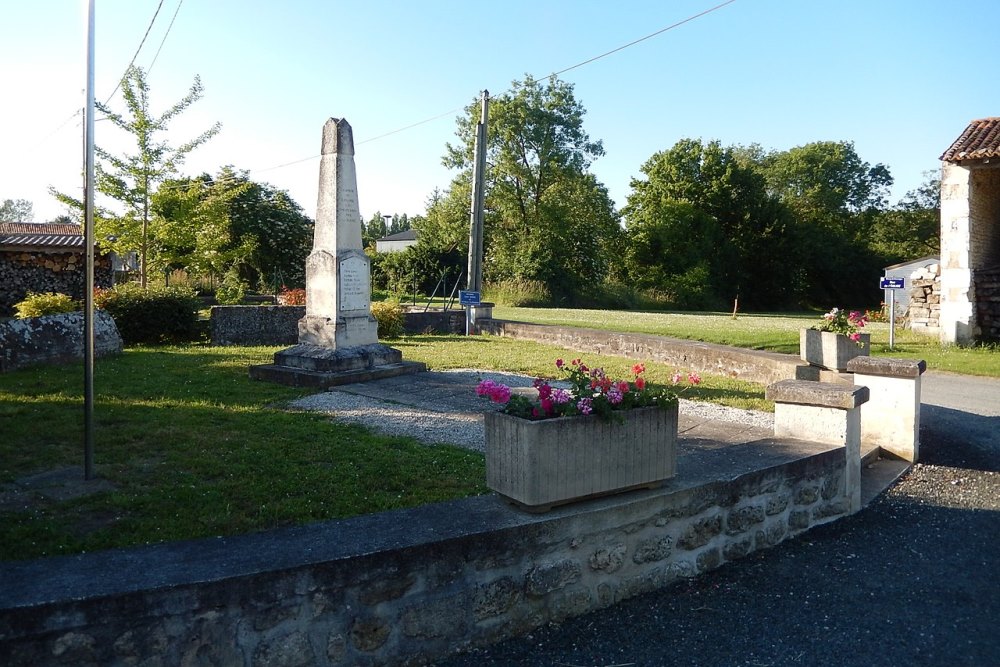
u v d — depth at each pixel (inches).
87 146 188.4
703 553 175.8
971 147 661.3
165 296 618.2
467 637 135.6
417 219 2044.8
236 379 403.2
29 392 337.7
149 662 107.0
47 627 100.2
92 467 201.0
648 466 162.6
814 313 1972.2
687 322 1007.0
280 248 1525.6
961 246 677.9
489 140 1888.5
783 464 194.7
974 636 147.5
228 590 111.5
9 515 171.8
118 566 115.5
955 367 541.0
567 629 145.8
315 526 137.6
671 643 141.6
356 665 123.0
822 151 2677.2
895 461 281.4
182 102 812.6
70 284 951.0
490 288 1628.9
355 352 424.8
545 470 145.3
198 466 216.1
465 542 133.9
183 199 848.9
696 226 2110.0
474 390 381.7
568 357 542.9
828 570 179.0
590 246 1904.5
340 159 439.8
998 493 245.0
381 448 243.9
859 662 136.6
